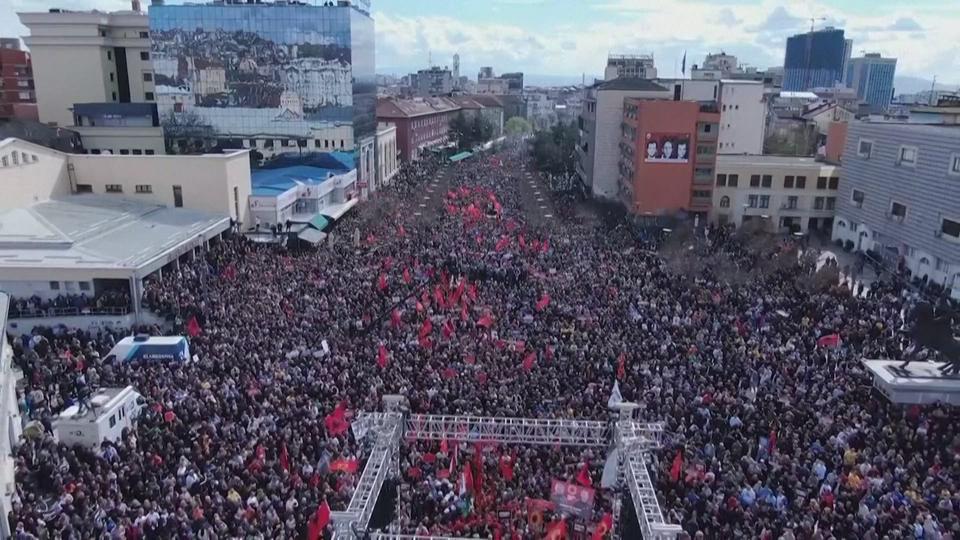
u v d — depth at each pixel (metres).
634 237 61.16
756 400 27.06
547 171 111.88
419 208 76.44
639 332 35.16
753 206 75.25
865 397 28.80
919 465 22.91
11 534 19.69
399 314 37.06
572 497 19.53
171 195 59.88
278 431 24.48
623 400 25.36
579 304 39.62
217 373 29.28
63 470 22.16
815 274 47.16
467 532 20.00
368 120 88.88
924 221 55.50
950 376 28.62
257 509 20.17
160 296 39.72
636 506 18.86
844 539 19.48
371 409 25.56
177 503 20.22
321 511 18.78
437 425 23.02
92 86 83.81
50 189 55.88
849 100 132.25
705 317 37.81
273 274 45.59
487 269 47.28
